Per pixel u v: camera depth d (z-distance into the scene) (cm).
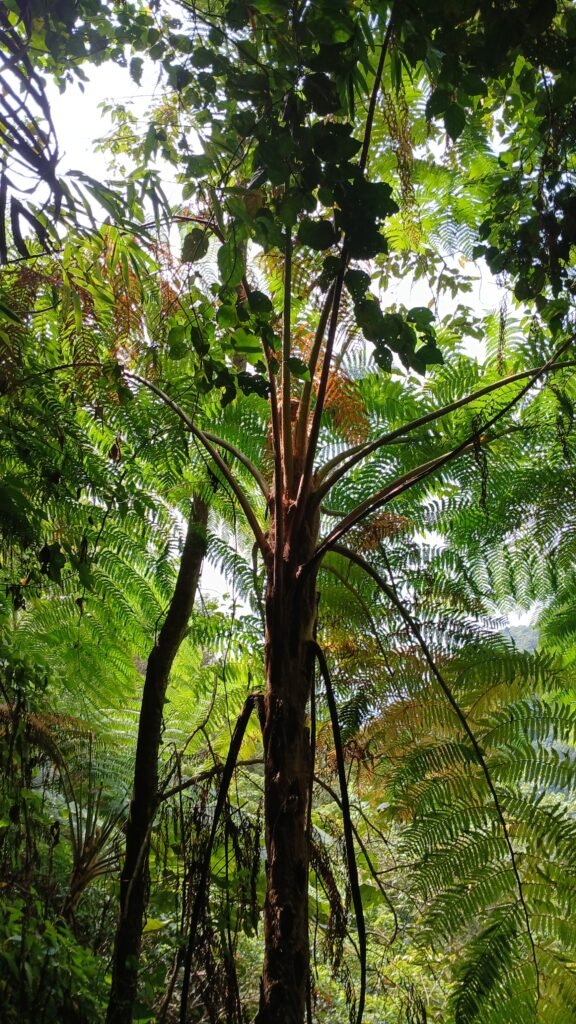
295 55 108
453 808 202
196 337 136
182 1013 130
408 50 112
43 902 213
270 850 127
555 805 198
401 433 159
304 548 148
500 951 184
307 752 136
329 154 106
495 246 153
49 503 215
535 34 106
